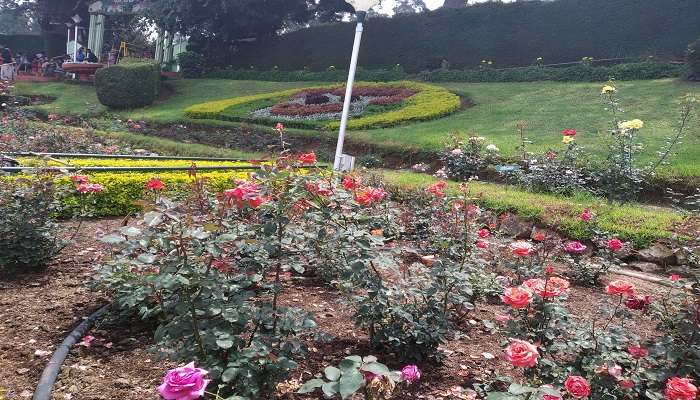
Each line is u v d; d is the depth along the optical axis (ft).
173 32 82.58
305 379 8.25
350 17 104.47
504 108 48.06
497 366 9.14
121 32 87.10
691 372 7.36
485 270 12.62
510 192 24.32
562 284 7.57
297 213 8.16
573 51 65.77
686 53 49.06
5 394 7.41
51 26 103.65
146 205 7.00
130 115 56.54
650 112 39.58
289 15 87.10
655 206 24.81
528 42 68.95
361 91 60.08
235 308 6.77
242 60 87.30
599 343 7.57
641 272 16.19
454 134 35.91
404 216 15.24
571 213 19.80
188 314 6.83
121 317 9.96
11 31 161.48
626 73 54.34
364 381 5.29
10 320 9.73
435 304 9.23
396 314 8.89
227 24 81.92
